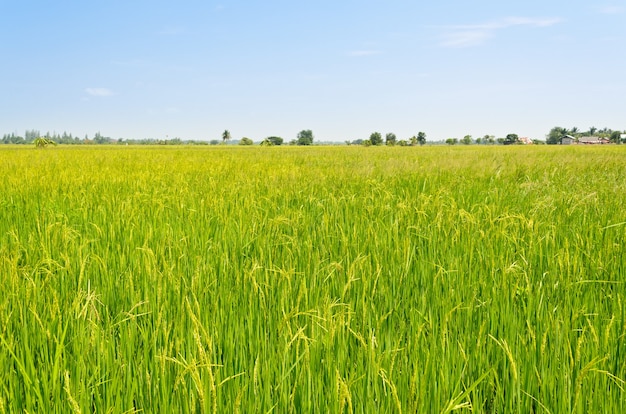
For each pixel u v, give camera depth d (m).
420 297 3.29
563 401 2.08
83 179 11.22
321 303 3.05
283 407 2.09
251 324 2.76
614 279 3.61
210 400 1.94
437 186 10.09
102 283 3.53
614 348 2.49
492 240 4.55
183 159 22.84
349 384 1.95
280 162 20.14
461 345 2.55
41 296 3.15
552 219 5.81
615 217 5.77
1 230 5.49
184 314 2.81
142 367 2.33
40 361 2.39
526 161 18.44
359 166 17.12
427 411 2.06
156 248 4.46
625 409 2.10
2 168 15.26
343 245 4.43
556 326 2.53
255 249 4.57
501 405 2.20
